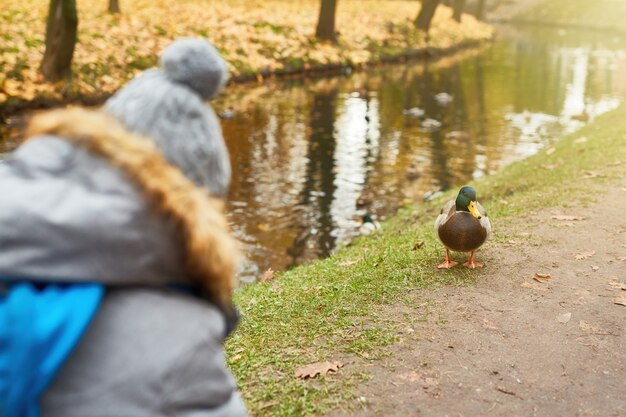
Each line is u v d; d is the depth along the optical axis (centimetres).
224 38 2286
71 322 136
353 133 1538
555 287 511
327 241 902
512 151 1427
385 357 405
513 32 4509
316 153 1355
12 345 134
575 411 355
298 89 2073
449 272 539
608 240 615
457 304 480
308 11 2981
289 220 979
